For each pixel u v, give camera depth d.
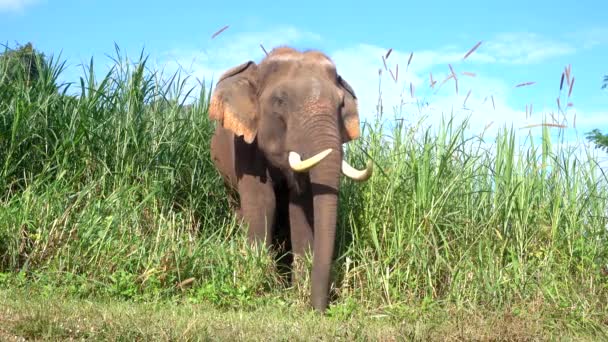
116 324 5.80
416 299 8.20
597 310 8.30
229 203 10.09
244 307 7.82
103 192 9.49
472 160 9.48
